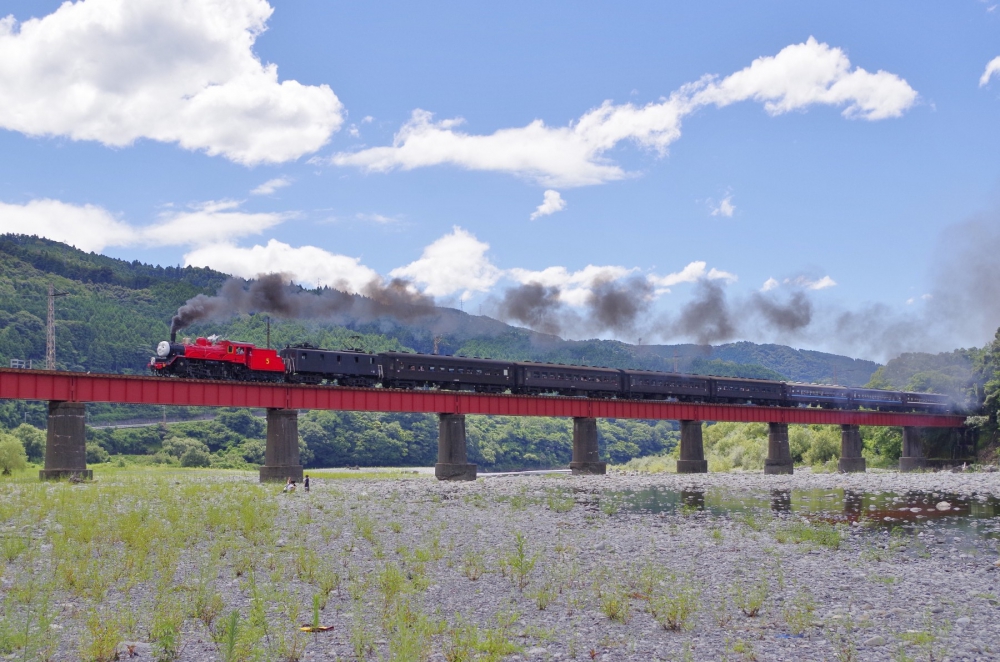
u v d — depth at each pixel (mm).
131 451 186750
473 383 95000
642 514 55500
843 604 28328
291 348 83625
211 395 75562
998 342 143625
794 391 122875
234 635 20594
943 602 28812
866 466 139875
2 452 97438
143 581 29078
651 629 24844
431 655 21953
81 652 21016
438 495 68375
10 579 28547
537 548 38562
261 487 70312
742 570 33500
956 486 82875
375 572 31719
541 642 23359
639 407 105938
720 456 154125
